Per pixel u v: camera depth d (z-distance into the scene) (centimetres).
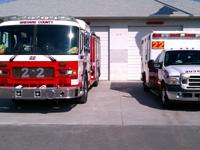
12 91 1209
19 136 927
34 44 1223
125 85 2145
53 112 1273
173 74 1280
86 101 1482
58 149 807
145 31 2416
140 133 959
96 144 848
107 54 2433
